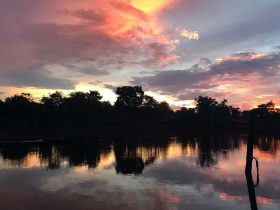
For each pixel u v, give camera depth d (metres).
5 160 46.66
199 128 155.75
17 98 135.00
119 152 59.03
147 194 26.06
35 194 26.34
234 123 163.25
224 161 45.69
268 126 157.88
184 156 52.41
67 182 30.98
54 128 119.56
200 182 30.62
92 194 26.19
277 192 26.70
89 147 68.94
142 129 141.00
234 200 24.33
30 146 70.25
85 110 138.38
